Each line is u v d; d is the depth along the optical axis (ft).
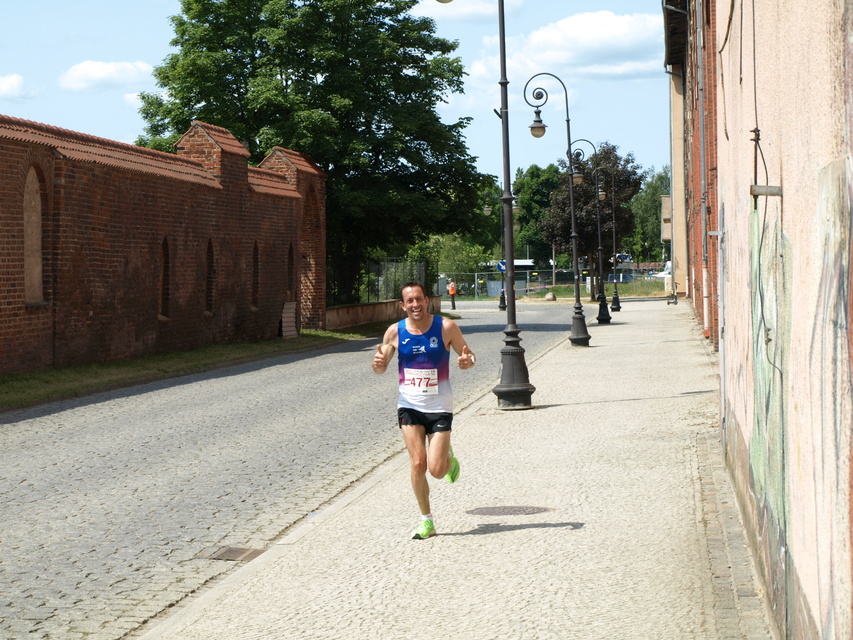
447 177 139.03
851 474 9.71
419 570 22.34
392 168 138.21
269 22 135.74
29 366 68.80
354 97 132.67
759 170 19.33
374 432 46.09
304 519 28.91
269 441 43.75
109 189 79.82
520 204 486.79
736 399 26.86
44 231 71.72
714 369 65.98
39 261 71.36
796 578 14.08
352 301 147.02
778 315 16.22
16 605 21.01
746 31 22.22
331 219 134.51
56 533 27.48
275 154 121.08
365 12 136.77
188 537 26.91
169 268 90.99
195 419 51.37
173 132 138.82
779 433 16.16
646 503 27.94
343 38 135.44
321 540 25.75
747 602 18.52
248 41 134.92
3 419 52.11
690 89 121.19
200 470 36.88
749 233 22.03
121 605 20.99
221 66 132.87
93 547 25.94
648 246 443.32
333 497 31.96
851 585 9.80
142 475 35.99
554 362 77.51
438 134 135.64
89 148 77.87
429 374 25.68
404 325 25.91
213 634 18.54
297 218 122.11
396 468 36.17
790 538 14.76
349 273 147.02
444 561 23.00
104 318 79.15
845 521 10.12
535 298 272.72
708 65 71.61
